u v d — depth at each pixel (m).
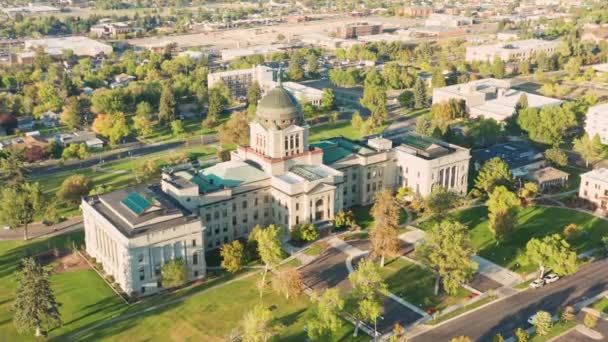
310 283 180.25
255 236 192.50
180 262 177.25
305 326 157.88
